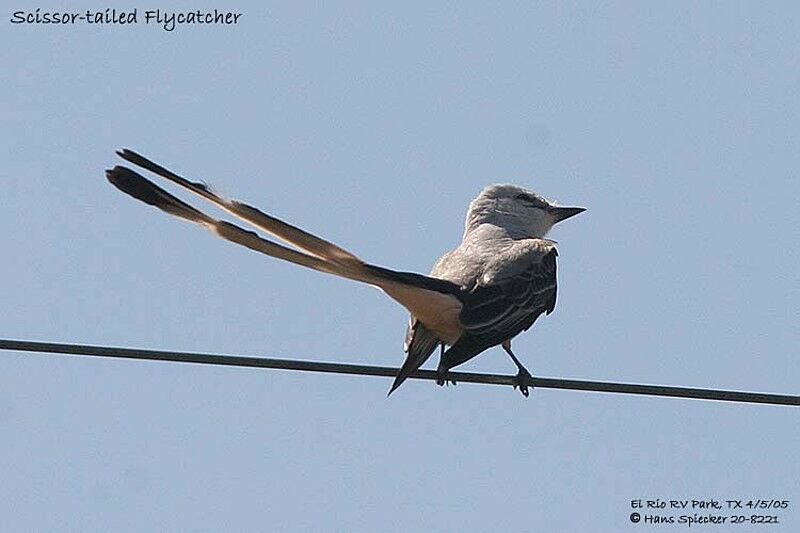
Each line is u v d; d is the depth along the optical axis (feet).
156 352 36.60
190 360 36.81
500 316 42.98
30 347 35.94
